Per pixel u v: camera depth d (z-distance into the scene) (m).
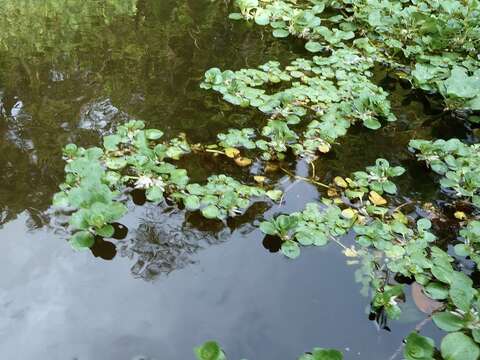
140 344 2.08
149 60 4.19
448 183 3.05
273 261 2.53
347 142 3.53
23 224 2.58
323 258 2.57
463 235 2.67
